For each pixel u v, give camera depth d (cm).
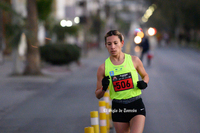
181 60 6962
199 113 2258
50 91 3359
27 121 2138
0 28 6175
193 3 12250
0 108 2559
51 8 4947
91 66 6191
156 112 2302
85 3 8688
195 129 1861
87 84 3844
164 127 1909
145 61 6675
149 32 3684
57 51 5300
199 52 9850
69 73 5028
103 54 9938
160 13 16200
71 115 2275
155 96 2928
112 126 1895
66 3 10638
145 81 1194
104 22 12450
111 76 1177
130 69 1177
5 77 4312
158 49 11731
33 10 4378
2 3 4169
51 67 5562
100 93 1166
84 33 8662
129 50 6531
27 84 3819
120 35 1181
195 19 13112
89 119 2147
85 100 2836
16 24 4275
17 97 3025
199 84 3650
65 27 6034
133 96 1174
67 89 3475
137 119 1151
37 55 4506
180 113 2262
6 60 6956
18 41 4231
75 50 5369
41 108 2534
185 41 15162
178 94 3025
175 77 4256
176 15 14438
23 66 5844
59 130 1897
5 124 2070
